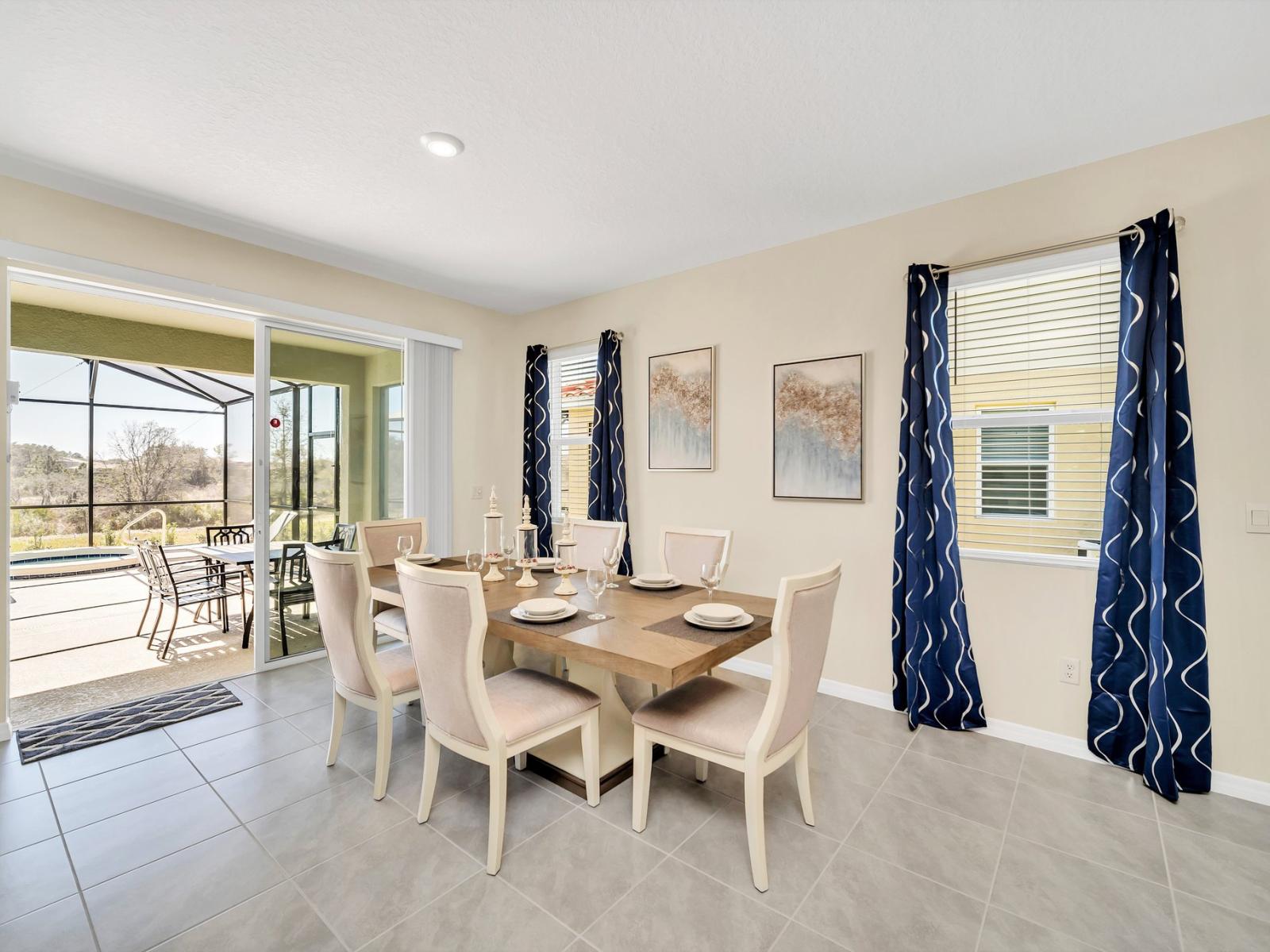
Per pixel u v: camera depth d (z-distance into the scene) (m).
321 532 3.85
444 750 2.59
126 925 1.56
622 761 2.37
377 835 1.96
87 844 1.90
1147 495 2.30
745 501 3.55
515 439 4.94
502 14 1.66
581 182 2.67
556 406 4.77
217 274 3.21
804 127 2.24
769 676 3.51
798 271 3.33
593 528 3.44
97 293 3.05
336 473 3.93
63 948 1.48
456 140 2.32
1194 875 1.77
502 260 3.66
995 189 2.73
